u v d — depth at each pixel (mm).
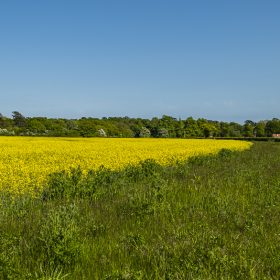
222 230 8492
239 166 21812
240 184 14516
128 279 5605
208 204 10922
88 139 59844
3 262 5781
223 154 29859
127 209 10141
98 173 14672
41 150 27453
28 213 9594
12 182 12531
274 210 10336
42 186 12453
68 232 6891
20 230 7973
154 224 8820
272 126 149500
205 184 14523
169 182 14945
